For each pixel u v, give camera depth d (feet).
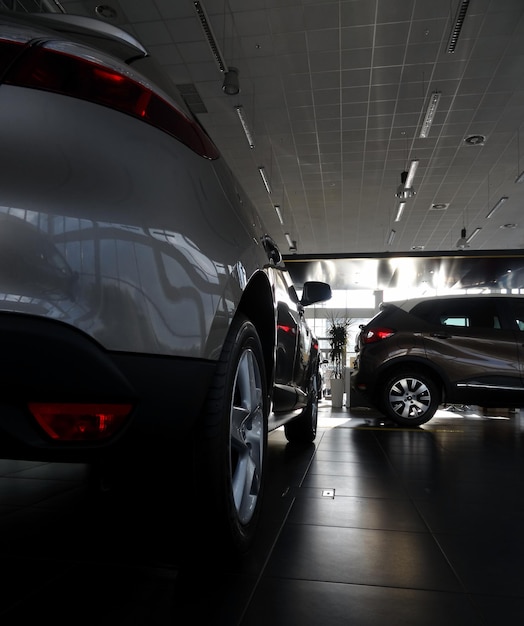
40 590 3.93
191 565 4.50
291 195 49.39
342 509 6.51
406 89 31.35
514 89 31.27
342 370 33.83
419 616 3.61
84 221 3.15
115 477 4.83
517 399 16.62
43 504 6.56
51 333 2.96
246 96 32.42
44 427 3.05
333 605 3.76
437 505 6.81
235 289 4.21
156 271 3.37
